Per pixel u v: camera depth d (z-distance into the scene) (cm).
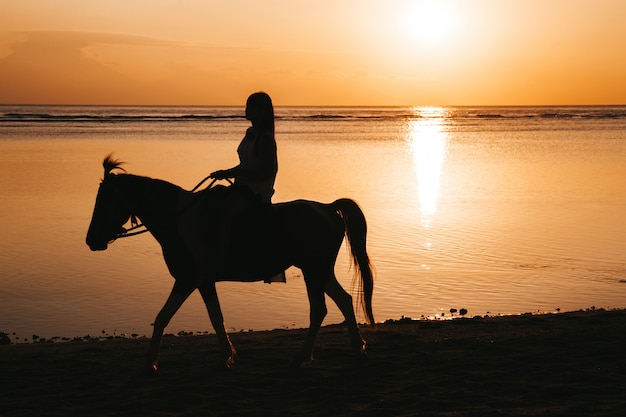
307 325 1338
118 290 1598
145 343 1109
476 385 806
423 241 2150
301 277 1761
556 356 923
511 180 3997
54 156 5319
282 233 861
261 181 856
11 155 5397
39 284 1639
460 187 3656
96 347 1066
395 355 951
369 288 900
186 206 860
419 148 7106
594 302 1466
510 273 1733
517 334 1080
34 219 2531
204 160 5106
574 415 689
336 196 3241
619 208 2855
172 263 860
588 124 15138
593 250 2008
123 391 802
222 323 891
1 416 714
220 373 869
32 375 874
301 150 6731
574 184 3772
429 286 1612
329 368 889
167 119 17012
